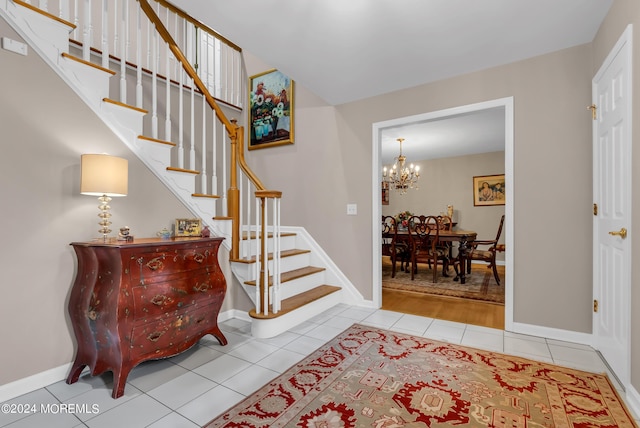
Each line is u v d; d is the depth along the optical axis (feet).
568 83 7.67
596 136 7.05
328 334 8.16
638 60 5.00
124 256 5.50
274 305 8.21
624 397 5.25
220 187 11.96
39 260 5.67
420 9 6.23
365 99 10.73
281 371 6.17
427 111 9.58
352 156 11.00
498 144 18.47
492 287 13.65
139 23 7.43
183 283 6.55
